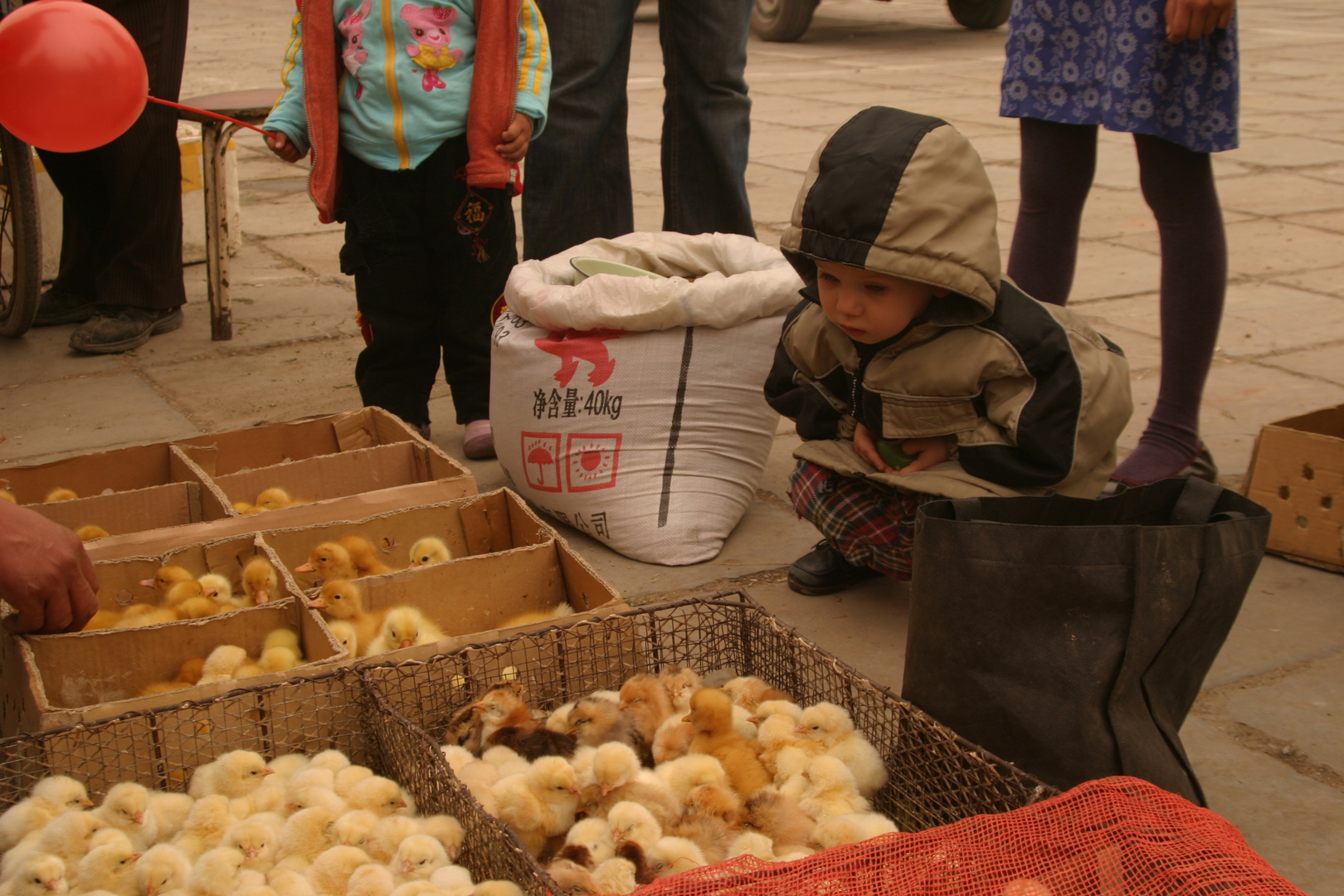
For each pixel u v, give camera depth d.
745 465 3.93
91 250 6.08
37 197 5.45
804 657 2.80
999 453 2.90
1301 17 19.50
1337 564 3.55
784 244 2.91
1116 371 3.02
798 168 9.81
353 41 4.05
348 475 3.91
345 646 2.87
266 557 3.21
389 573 3.13
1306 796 2.57
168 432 4.75
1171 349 3.91
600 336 3.76
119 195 5.63
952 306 2.88
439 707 2.72
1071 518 2.49
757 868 1.96
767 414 3.95
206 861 2.24
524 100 4.11
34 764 2.38
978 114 11.89
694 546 3.76
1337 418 3.88
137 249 5.72
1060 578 2.23
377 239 4.21
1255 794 2.57
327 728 2.66
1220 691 2.96
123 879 2.26
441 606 3.22
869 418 3.16
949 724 2.37
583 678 2.86
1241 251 7.34
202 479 3.66
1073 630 2.24
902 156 2.69
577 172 4.85
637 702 2.71
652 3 20.73
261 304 6.58
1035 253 3.95
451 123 4.08
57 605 2.63
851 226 2.71
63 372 5.48
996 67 15.20
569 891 2.04
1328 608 3.37
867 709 2.62
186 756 2.53
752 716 2.73
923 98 12.92
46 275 6.88
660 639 3.01
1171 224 3.79
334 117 4.09
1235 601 2.32
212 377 5.42
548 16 4.60
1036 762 2.28
